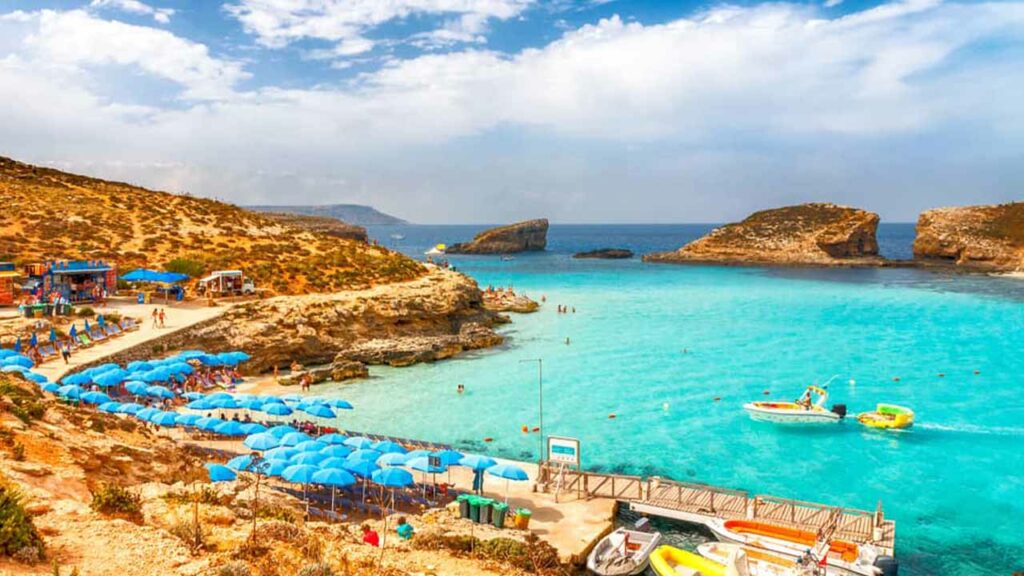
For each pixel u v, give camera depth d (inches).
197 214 3986.2
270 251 3400.6
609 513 1104.2
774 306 3700.8
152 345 1958.7
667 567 906.7
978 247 6397.6
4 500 538.3
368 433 1530.5
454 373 2190.0
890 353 2454.5
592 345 2630.4
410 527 885.8
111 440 1016.9
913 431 1590.8
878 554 946.1
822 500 1213.1
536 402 1847.9
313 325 2389.3
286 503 960.9
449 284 3137.3
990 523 1118.4
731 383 2042.3
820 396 1695.4
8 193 3582.7
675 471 1360.7
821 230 7185.0
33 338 1717.5
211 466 970.7
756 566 934.4
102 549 547.2
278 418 1641.2
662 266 6727.4
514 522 1041.5
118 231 3321.9
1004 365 2255.2
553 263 7204.7
